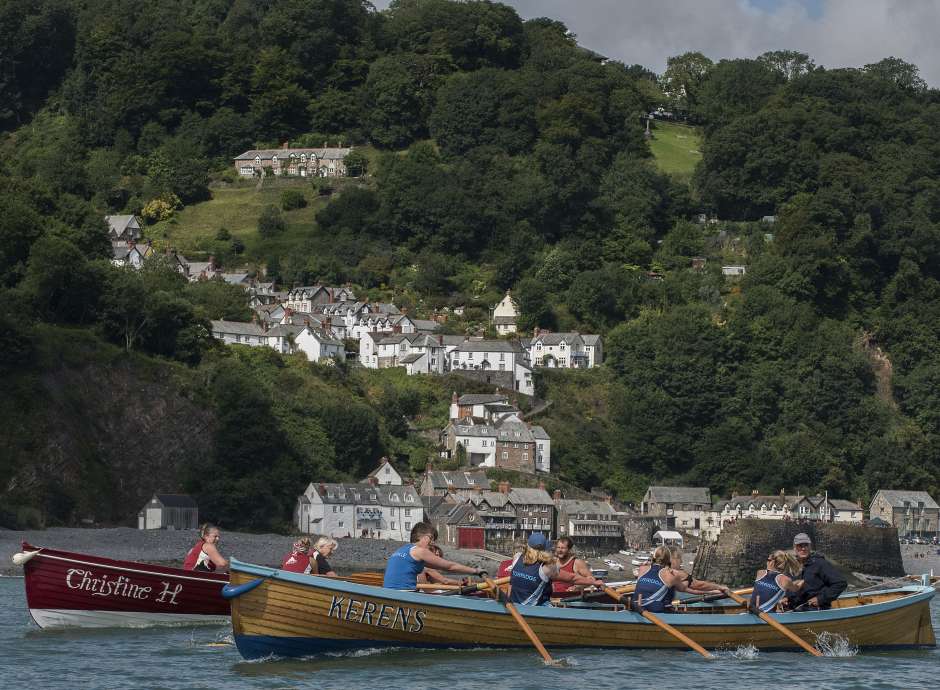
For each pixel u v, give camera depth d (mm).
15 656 50625
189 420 164875
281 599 45500
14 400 148375
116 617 58469
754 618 50625
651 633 49469
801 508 199625
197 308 189625
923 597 54719
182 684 44188
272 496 163125
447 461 196875
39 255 165500
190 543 139000
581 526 179375
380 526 170125
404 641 47000
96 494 150875
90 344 163125
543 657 46719
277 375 193500
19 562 56125
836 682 46188
